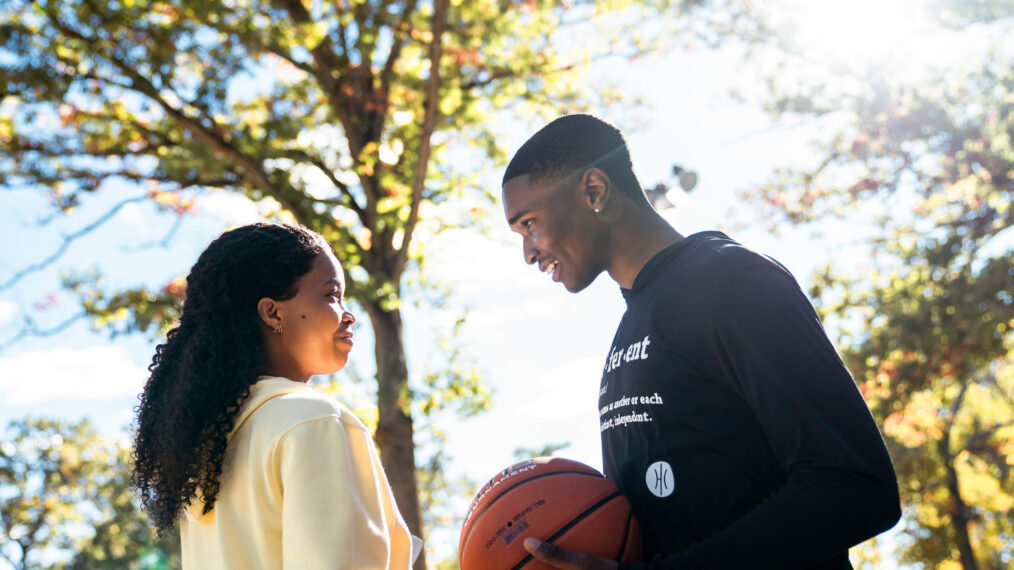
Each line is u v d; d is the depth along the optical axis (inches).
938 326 547.8
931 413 629.3
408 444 433.7
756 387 74.9
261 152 445.7
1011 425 904.9
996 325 535.2
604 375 91.7
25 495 1464.1
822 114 506.3
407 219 442.3
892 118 501.7
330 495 74.5
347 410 81.5
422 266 481.4
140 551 1721.2
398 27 428.1
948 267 555.8
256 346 82.6
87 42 408.5
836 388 73.1
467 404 412.5
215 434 78.9
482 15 436.5
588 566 78.8
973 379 848.3
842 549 71.6
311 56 446.0
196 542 83.0
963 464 969.5
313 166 466.0
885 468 71.6
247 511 77.9
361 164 456.8
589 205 90.2
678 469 81.0
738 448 79.0
